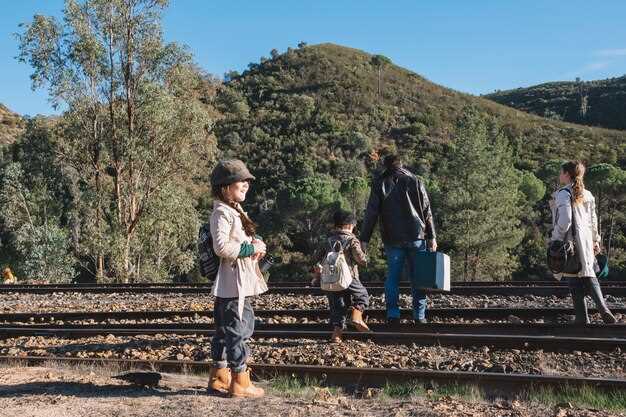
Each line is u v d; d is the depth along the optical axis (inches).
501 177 1727.4
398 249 336.5
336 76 4072.3
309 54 4515.3
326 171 2716.5
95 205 1075.3
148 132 1035.3
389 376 240.2
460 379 231.8
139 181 1062.4
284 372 255.0
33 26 978.1
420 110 3575.3
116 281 1018.7
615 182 2022.6
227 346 204.5
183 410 191.2
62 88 997.2
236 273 200.1
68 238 1332.4
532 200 2144.4
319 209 2118.6
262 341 315.9
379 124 3316.9
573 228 309.6
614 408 196.2
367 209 338.3
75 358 293.1
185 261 1154.7
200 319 429.1
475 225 1644.9
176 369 274.2
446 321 376.5
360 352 282.7
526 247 1868.8
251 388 209.9
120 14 1013.2
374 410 193.0
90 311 494.6
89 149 1057.5
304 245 2181.3
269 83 4008.4
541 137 3120.1
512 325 323.3
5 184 1446.9
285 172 2696.9
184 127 1021.2
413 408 194.9
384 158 341.1
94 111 1042.7
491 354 274.8
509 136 3129.9
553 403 205.9
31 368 279.3
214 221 193.8
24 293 641.6
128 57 1024.2
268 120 3339.1
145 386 231.0
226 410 190.7
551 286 504.1
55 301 575.2
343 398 210.2
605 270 327.0
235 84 4045.3
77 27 988.6
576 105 4490.7
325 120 3270.2
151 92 1003.9
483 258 1665.8
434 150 2930.6
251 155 2920.8
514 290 479.5
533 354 269.1
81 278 1549.0
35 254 1212.5
